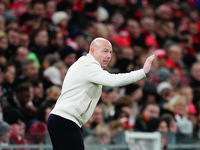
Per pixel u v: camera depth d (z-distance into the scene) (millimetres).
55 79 41344
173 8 66500
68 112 24578
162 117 39125
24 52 41625
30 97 36094
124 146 35969
